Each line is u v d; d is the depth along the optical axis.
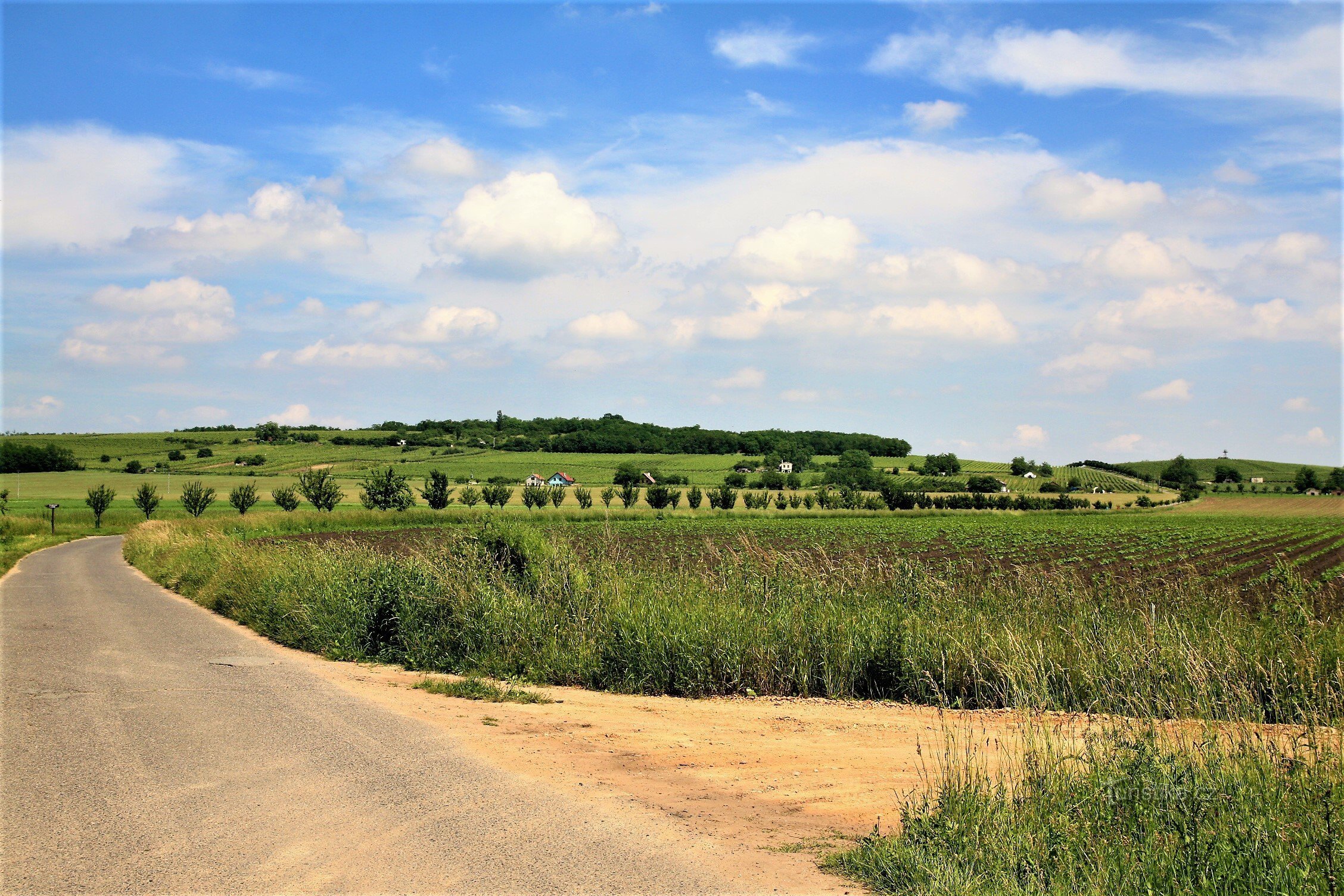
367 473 143.12
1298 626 10.85
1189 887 4.84
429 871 5.23
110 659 12.93
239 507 87.31
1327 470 188.62
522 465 162.88
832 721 10.05
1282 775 6.04
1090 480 179.38
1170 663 10.14
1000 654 11.25
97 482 129.75
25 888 4.82
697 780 7.52
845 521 79.31
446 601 14.30
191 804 6.36
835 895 5.06
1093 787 5.93
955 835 5.60
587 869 5.34
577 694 11.65
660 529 62.31
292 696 10.51
